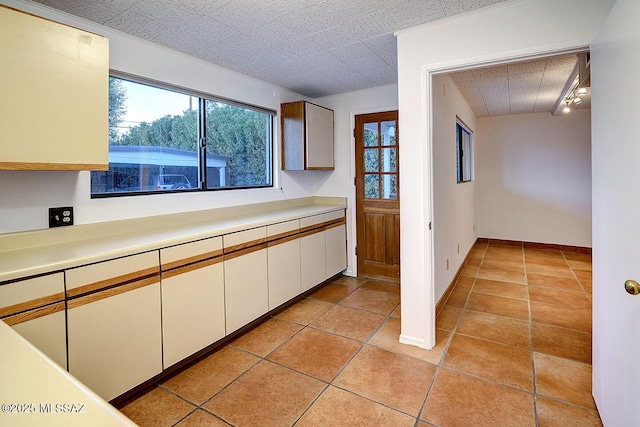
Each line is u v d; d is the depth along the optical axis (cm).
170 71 265
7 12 154
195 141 294
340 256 407
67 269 159
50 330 154
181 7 199
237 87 325
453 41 220
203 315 229
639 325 120
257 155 362
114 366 179
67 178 207
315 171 438
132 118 249
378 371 218
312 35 242
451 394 194
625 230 133
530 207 570
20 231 188
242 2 195
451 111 360
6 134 155
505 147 581
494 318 296
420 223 242
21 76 158
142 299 191
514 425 169
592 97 175
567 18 187
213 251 235
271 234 291
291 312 315
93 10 201
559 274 420
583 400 186
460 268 431
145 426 171
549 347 245
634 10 122
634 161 124
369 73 331
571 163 537
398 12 211
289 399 192
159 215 257
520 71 328
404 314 254
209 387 203
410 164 243
